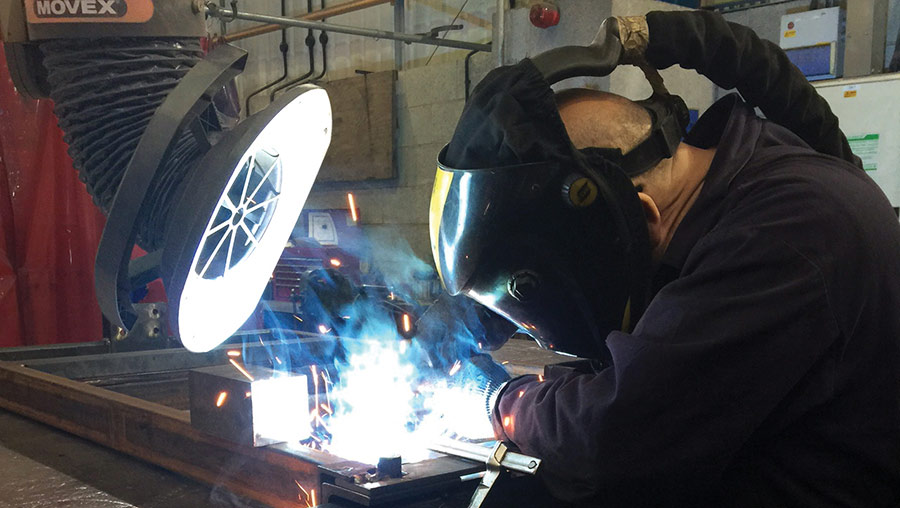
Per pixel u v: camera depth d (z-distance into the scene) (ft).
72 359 6.35
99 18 3.51
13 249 10.34
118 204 3.23
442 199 2.66
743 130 2.82
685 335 2.35
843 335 2.32
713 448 2.34
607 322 2.68
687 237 2.67
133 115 3.62
